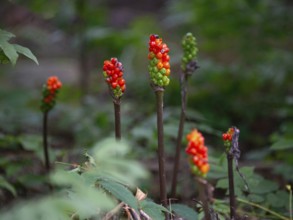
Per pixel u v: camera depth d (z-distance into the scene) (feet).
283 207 2.90
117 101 2.41
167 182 3.46
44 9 6.25
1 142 3.55
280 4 6.04
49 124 5.18
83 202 1.91
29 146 3.45
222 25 6.05
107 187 2.15
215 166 2.90
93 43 6.57
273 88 6.15
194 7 6.20
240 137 5.36
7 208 3.06
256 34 5.93
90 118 4.85
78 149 4.01
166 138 3.99
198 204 2.61
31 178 3.18
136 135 3.95
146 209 2.30
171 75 7.05
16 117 4.82
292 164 3.42
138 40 6.57
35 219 1.77
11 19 6.99
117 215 2.34
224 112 5.75
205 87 6.04
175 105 5.78
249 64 6.10
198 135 2.01
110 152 2.20
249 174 2.86
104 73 2.39
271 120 5.65
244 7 5.88
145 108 5.81
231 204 2.47
